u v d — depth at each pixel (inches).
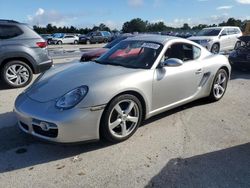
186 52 199.6
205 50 219.0
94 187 119.8
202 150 150.2
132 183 122.3
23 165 136.1
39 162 138.9
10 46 280.4
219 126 181.9
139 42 194.7
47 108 139.2
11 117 196.2
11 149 150.6
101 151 148.6
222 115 201.8
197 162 138.3
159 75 171.0
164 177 126.5
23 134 167.8
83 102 138.4
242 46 391.9
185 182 123.0
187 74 191.0
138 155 144.9
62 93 144.5
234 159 141.4
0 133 169.5
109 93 144.6
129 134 160.6
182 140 161.5
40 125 138.2
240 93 261.9
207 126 181.6
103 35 1742.1
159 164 136.6
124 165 136.0
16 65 286.2
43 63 301.6
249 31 898.1
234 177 126.6
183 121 189.0
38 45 296.5
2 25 281.4
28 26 297.9
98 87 144.1
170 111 205.9
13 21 291.1
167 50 185.0
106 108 145.8
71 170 132.1
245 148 152.8
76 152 147.6
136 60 178.2
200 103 226.5
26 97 153.5
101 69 167.6
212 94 222.4
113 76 154.9
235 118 196.4
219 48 666.8
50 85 154.4
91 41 1711.4
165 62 176.1
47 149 150.7
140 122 165.6
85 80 150.7
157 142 158.9
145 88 162.4
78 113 136.5
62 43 1740.9
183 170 131.6
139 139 162.1
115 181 123.8
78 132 138.1
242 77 347.3
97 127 143.4
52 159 141.5
